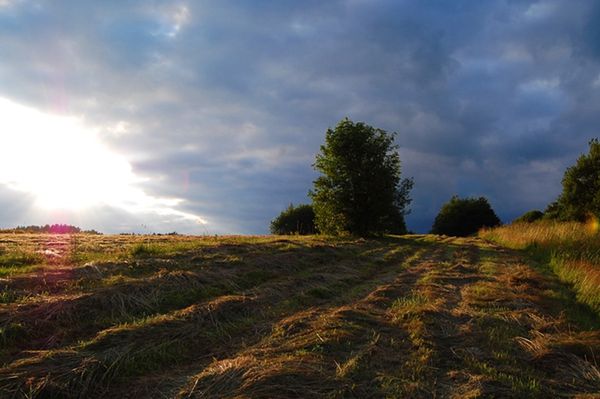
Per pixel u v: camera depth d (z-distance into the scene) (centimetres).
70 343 681
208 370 598
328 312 916
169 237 2408
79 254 1363
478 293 1137
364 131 3073
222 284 1081
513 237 2820
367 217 3098
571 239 2158
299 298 1047
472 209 7256
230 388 544
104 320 775
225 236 2533
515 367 641
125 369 602
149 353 650
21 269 1066
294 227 5931
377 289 1196
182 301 927
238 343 741
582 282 1243
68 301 799
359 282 1341
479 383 569
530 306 1010
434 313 896
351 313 877
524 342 741
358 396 538
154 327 733
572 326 858
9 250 1380
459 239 3538
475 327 822
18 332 677
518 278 1356
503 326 831
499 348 714
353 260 1758
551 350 696
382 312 928
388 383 570
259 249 1673
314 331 759
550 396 555
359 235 3130
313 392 535
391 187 3133
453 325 837
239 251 1577
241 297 955
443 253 2277
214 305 870
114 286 922
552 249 2033
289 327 793
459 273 1488
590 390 582
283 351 676
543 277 1434
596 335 783
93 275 1031
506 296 1082
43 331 705
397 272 1570
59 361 593
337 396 530
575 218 3303
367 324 828
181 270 1146
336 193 3098
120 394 552
